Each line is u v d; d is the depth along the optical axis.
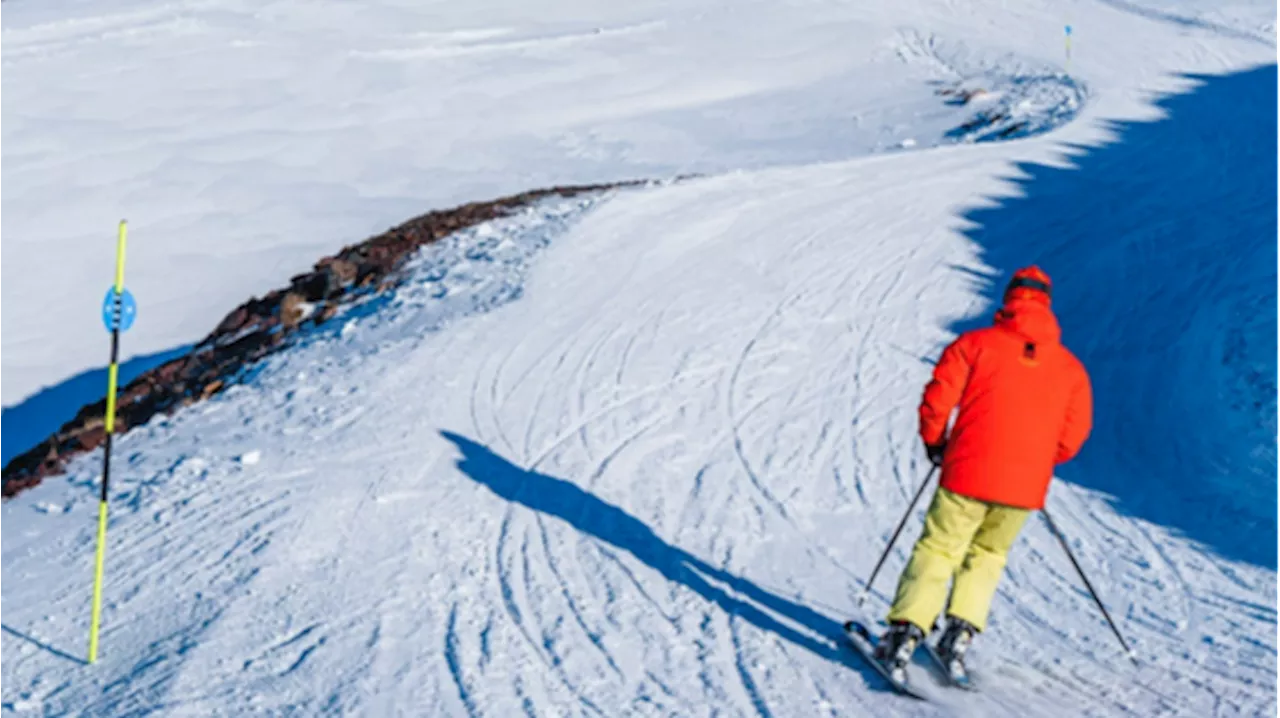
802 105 41.53
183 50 49.91
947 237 17.33
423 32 51.50
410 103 44.53
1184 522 8.77
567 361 12.28
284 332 15.33
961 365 5.77
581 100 44.12
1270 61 38.38
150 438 11.31
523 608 7.03
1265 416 10.60
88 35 51.56
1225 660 6.39
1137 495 9.44
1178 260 16.36
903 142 34.28
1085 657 6.46
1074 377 5.77
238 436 10.81
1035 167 21.78
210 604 7.28
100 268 32.91
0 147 41.53
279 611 7.08
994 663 6.36
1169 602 7.28
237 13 53.94
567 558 7.83
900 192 19.59
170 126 43.00
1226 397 11.31
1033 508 5.75
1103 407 11.67
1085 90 35.69
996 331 5.81
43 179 39.06
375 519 8.56
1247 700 5.87
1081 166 22.25
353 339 13.88
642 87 45.03
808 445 10.34
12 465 12.12
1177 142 25.27
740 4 52.81
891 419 11.00
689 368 12.16
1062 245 17.17
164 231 35.06
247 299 30.12
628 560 7.81
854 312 14.13
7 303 31.02
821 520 8.73
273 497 9.10
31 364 27.08
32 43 50.78
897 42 46.91
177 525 8.74
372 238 19.19
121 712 5.93
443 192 36.44
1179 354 12.75
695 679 6.11
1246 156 23.62
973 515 5.80
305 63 48.34
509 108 43.78
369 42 50.47
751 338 13.12
